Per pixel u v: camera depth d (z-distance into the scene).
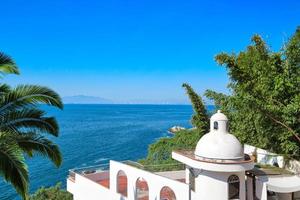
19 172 14.95
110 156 73.50
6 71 17.02
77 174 28.25
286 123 19.56
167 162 39.97
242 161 17.27
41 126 17.98
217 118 18.14
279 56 21.92
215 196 17.48
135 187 22.48
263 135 21.89
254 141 24.81
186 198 18.67
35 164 65.31
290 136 20.03
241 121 24.88
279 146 22.19
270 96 20.41
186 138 46.72
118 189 24.27
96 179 28.53
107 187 25.78
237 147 17.50
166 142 48.53
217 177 17.52
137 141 95.94
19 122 17.27
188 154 19.55
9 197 46.81
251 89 21.09
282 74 20.89
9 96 16.98
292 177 18.94
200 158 17.89
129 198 22.78
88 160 69.31
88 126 144.50
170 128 128.25
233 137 17.94
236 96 21.02
